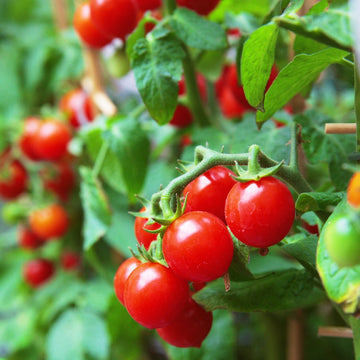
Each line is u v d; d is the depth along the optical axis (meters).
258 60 0.30
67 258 0.64
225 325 0.44
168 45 0.36
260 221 0.26
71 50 0.64
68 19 0.71
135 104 0.56
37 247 0.68
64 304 0.56
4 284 0.74
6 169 0.61
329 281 0.25
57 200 0.64
